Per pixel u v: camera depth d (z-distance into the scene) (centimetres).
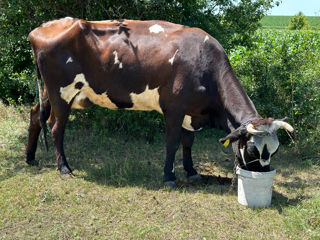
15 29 652
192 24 629
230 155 593
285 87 628
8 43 657
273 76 629
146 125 635
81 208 389
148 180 475
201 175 504
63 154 483
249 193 399
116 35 459
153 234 341
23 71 726
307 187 462
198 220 371
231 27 707
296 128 602
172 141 449
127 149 601
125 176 479
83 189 436
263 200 400
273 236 344
